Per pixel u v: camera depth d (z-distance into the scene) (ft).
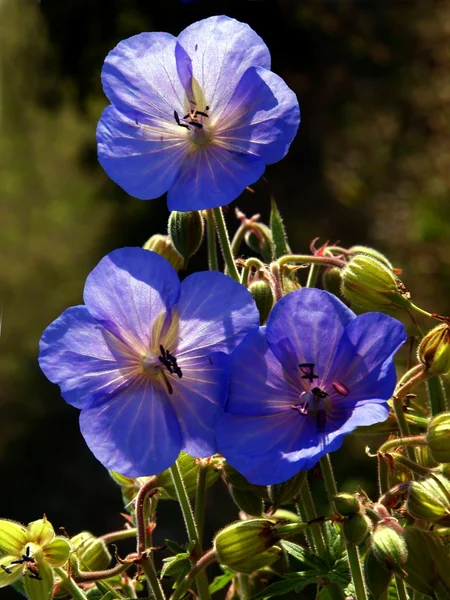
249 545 0.91
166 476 0.96
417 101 4.00
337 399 0.90
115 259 0.91
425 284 3.20
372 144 4.06
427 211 3.43
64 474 3.18
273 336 0.90
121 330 0.92
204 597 0.95
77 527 2.96
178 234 1.03
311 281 1.07
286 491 0.91
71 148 4.55
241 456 0.88
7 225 4.17
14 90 4.58
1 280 3.89
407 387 0.95
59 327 0.91
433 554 0.89
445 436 0.91
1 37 4.54
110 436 0.91
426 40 4.11
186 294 0.91
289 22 4.47
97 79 4.53
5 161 4.46
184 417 0.91
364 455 2.47
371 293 1.00
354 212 3.86
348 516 0.88
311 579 0.94
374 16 4.38
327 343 0.90
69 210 4.31
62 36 4.48
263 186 4.19
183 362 0.91
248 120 0.95
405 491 0.92
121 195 4.39
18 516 3.04
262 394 0.90
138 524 0.95
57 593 0.98
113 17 4.38
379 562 0.88
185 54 0.97
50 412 3.39
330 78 4.39
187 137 0.97
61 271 4.00
